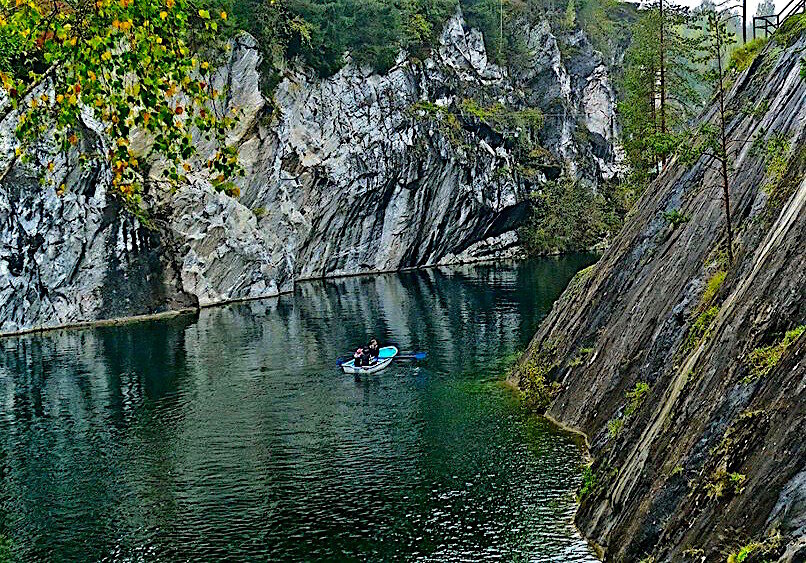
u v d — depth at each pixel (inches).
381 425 1203.9
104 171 2427.4
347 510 899.4
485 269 3762.3
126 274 2518.5
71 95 486.0
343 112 3538.4
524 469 979.3
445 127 3914.9
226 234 2800.2
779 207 787.4
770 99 1043.3
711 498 543.5
